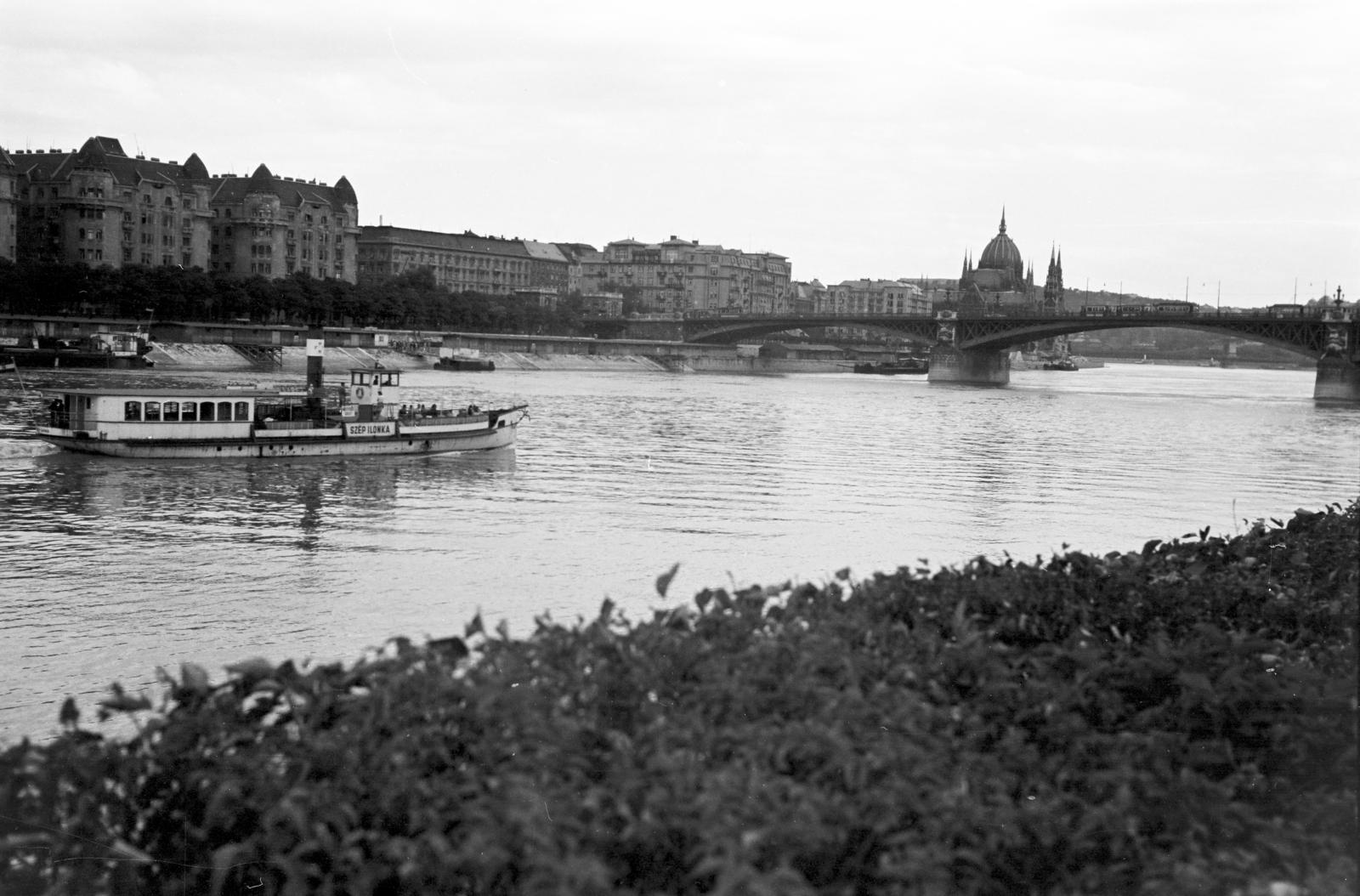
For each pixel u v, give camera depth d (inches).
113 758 420.8
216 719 424.2
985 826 402.3
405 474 3102.9
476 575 1811.0
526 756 404.5
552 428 4589.1
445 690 426.9
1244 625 606.9
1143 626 616.7
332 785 396.8
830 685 464.4
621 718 445.7
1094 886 401.4
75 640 1393.9
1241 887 403.5
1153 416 6348.4
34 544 2015.3
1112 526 2471.7
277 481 2915.8
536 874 361.4
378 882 401.1
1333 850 417.7
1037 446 4328.3
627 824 390.9
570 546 2075.5
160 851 421.4
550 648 466.0
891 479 3171.8
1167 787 434.3
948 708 463.2
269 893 416.5
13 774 414.0
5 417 4084.6
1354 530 803.4
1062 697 472.1
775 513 2527.1
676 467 3363.7
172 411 3302.2
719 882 354.9
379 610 1572.3
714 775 386.0
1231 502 2881.4
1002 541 2256.4
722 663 458.0
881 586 594.9
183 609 1558.8
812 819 377.1
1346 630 592.4
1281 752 480.1
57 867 414.0
